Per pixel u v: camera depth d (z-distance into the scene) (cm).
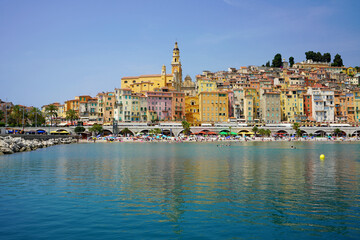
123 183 3947
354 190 3484
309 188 3600
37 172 4953
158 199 3086
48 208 2764
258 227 2288
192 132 19562
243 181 4069
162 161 6650
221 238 2086
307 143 15462
